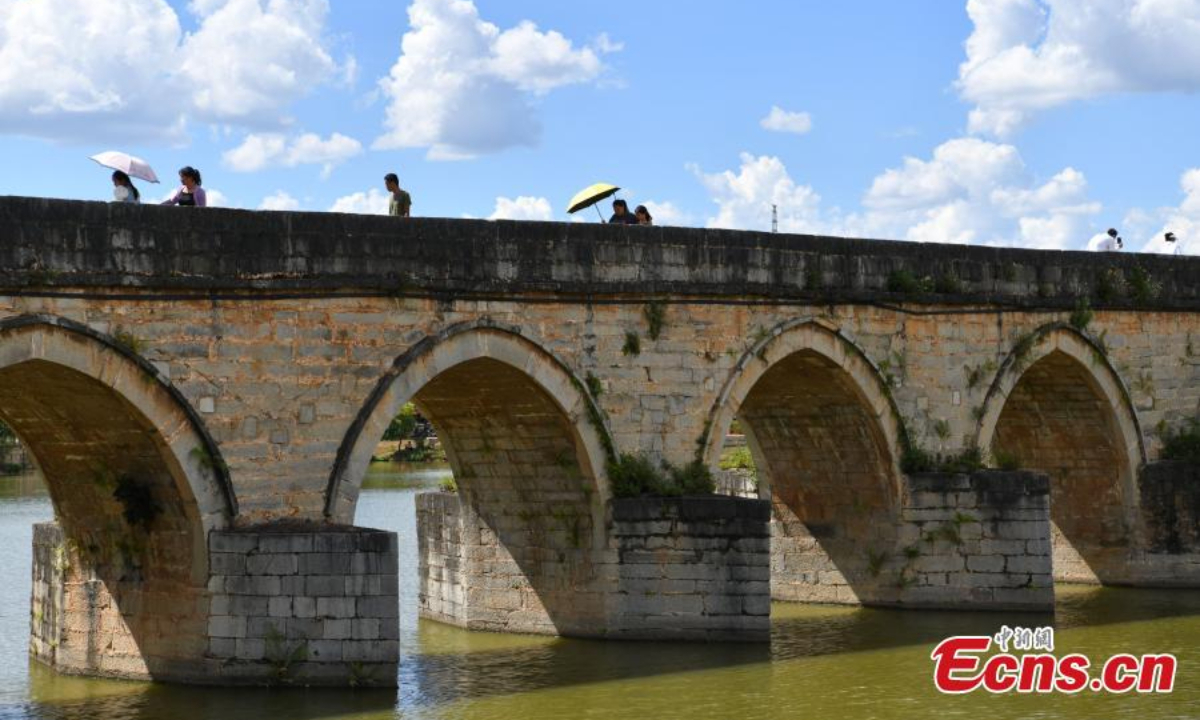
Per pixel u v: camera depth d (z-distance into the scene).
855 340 41.88
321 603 30.83
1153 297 48.59
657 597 37.28
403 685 33.28
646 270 38.00
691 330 38.75
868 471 43.81
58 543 35.22
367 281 33.31
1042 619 41.66
